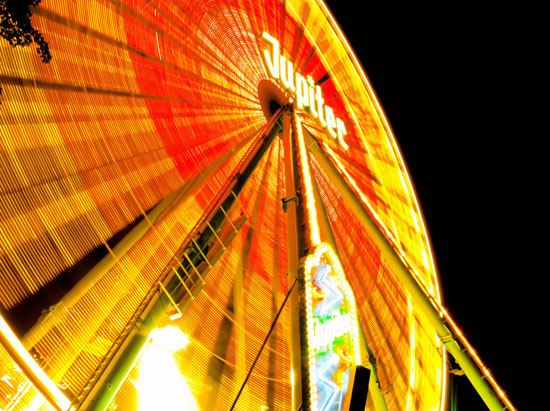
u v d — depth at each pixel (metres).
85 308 7.89
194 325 9.91
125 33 11.48
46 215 7.93
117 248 8.92
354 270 13.82
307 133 12.33
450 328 10.33
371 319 13.26
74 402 5.65
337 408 4.45
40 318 7.18
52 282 7.58
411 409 12.48
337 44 19.12
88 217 8.66
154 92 11.66
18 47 8.69
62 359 7.23
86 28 10.45
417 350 13.67
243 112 14.57
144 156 10.56
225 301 11.02
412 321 14.70
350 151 17.00
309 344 4.62
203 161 12.20
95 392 5.74
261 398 10.45
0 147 7.71
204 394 9.33
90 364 7.55
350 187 12.11
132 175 10.01
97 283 8.27
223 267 11.47
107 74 10.54
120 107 10.49
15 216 7.42
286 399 10.96
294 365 5.03
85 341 7.67
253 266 12.23
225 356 10.25
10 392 6.44
